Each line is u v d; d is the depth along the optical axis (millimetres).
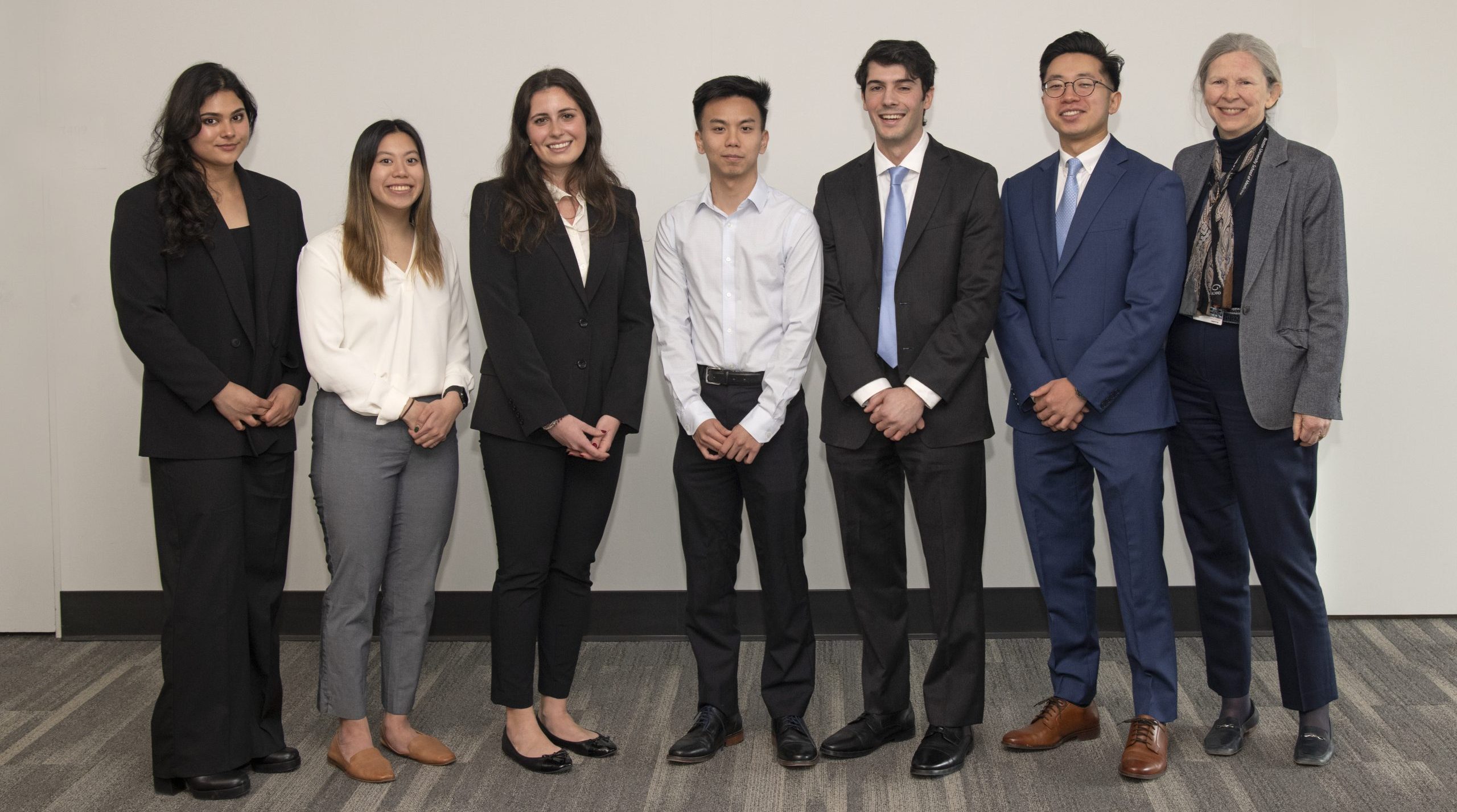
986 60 3537
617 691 3334
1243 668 2865
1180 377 2816
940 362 2658
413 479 2766
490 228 2727
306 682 3402
